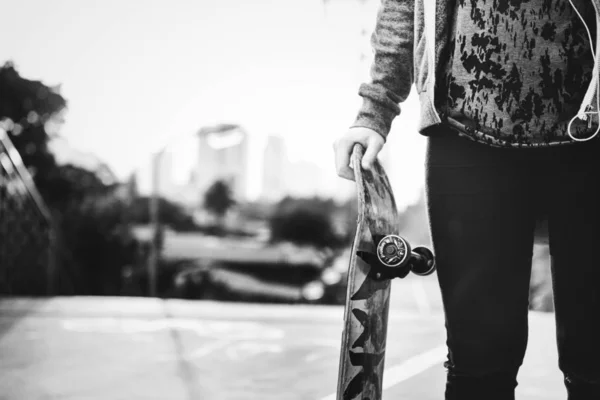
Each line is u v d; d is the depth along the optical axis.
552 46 1.40
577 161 1.35
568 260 1.37
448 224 1.43
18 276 8.50
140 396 3.29
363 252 1.51
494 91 1.42
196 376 3.79
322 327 6.15
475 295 1.41
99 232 16.03
